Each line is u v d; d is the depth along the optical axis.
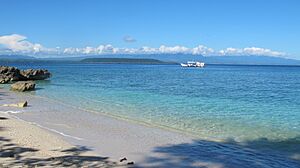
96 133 18.11
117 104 30.14
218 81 69.00
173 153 14.48
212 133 18.52
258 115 24.41
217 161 13.48
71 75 88.06
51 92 41.25
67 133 17.95
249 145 16.05
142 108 27.70
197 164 13.05
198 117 23.42
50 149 14.29
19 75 62.22
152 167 12.52
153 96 37.25
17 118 22.31
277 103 32.06
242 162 13.41
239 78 83.44
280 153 14.72
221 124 20.98
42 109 26.86
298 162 13.49
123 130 19.05
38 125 20.03
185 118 23.02
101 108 27.64
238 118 23.08
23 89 42.38
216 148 15.43
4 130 17.52
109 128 19.55
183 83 60.94
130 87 49.94
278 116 24.02
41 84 54.91
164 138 17.22
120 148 15.05
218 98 36.00
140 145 15.70
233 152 14.81
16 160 12.41
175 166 12.73
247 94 41.06
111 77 79.88
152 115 24.23
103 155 13.78
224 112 25.77
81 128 19.39
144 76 87.38
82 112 25.52
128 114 24.67
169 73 111.69
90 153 14.01
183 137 17.52
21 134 16.75
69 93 40.06
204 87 51.72
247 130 19.28
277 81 71.25
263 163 13.31
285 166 12.97
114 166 12.34
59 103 30.73
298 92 44.41
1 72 59.69
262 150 15.20
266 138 17.42
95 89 45.94
